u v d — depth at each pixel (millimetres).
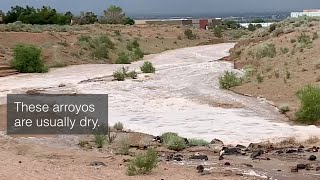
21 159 14523
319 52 38625
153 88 34688
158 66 51969
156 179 11508
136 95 31625
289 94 29609
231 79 34938
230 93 32625
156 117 24891
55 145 17984
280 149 17547
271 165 14297
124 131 21219
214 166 13984
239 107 27844
